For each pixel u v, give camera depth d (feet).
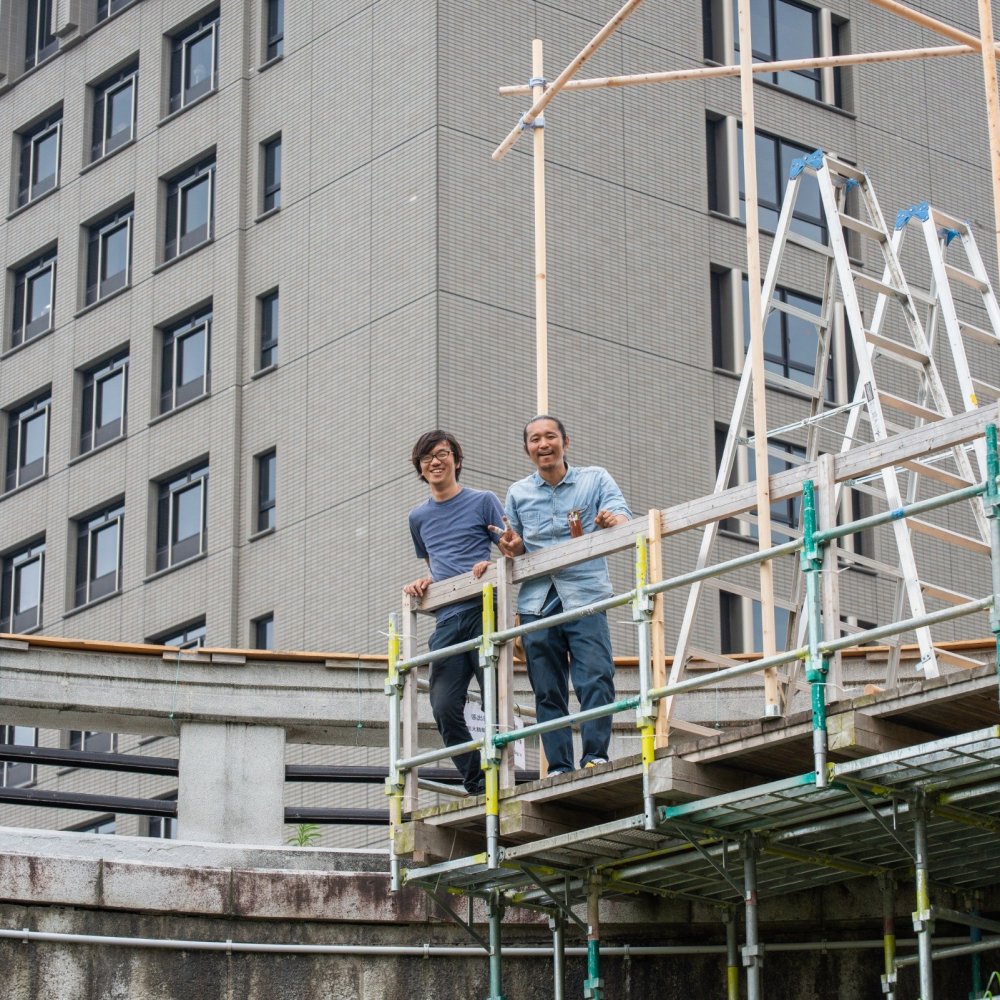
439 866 58.59
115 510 181.78
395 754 59.31
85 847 63.82
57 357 190.60
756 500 54.54
